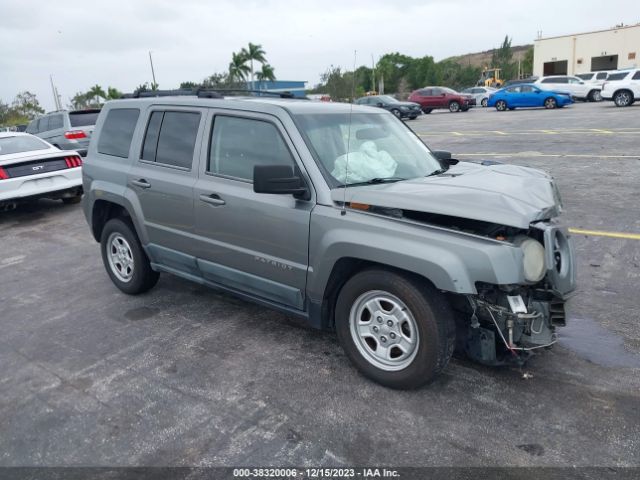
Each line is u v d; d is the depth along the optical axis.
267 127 4.09
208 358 4.22
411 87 67.62
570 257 3.39
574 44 54.44
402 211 3.44
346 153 4.01
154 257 5.15
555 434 3.14
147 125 5.05
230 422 3.38
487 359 3.54
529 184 3.70
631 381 3.65
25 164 9.48
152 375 4.00
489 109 36.12
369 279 3.57
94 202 5.57
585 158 12.35
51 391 3.84
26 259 7.36
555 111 27.97
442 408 3.43
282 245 3.95
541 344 3.43
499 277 3.09
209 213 4.39
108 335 4.73
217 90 5.11
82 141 14.04
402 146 4.48
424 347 3.41
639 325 4.46
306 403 3.55
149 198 4.93
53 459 3.11
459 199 3.28
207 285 4.79
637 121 19.27
